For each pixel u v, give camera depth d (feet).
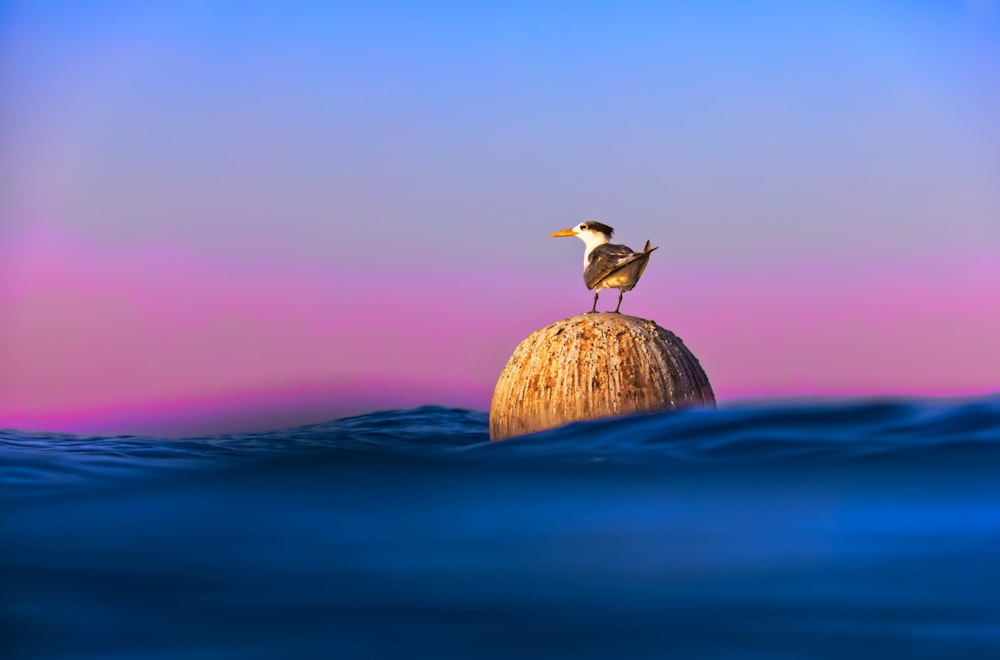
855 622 30.37
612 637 29.43
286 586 34.17
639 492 45.83
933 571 34.63
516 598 32.83
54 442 77.56
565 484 47.73
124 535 40.86
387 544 38.88
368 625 30.86
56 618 31.55
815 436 55.21
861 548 37.06
